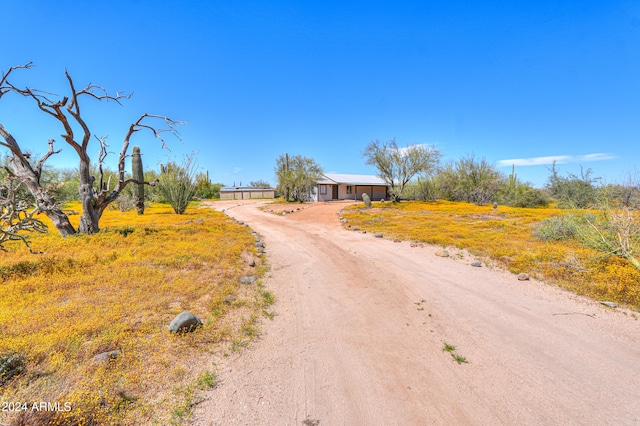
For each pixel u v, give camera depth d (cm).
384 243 1021
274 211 2273
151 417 228
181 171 1962
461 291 554
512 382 287
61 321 349
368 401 259
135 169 1825
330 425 231
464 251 867
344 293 543
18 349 282
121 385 256
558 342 365
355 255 845
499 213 1884
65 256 635
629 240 639
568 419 238
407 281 614
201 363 303
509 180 2819
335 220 1728
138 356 301
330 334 385
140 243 816
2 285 462
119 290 468
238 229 1230
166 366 291
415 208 2300
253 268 671
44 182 1948
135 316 386
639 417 241
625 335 379
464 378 293
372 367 311
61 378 255
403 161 2802
